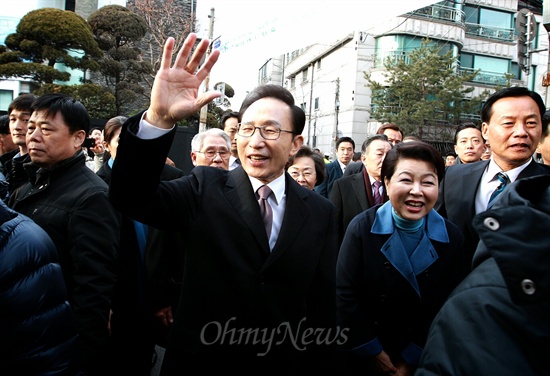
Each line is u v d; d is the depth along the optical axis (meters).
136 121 1.46
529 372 0.88
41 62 14.24
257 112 1.79
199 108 1.43
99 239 2.22
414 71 18.78
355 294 2.30
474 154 3.99
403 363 2.21
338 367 2.25
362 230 2.35
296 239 1.77
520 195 1.04
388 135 5.04
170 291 2.79
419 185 2.12
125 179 1.46
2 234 1.42
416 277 2.19
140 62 16.50
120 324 2.77
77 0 20.72
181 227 1.72
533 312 0.91
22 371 1.38
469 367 0.93
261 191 1.81
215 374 1.67
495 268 1.01
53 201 2.28
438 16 21.31
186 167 9.64
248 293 1.66
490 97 2.55
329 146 24.77
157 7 16.66
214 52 1.52
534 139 2.40
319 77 26.95
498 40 23.42
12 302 1.36
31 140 2.29
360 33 21.61
